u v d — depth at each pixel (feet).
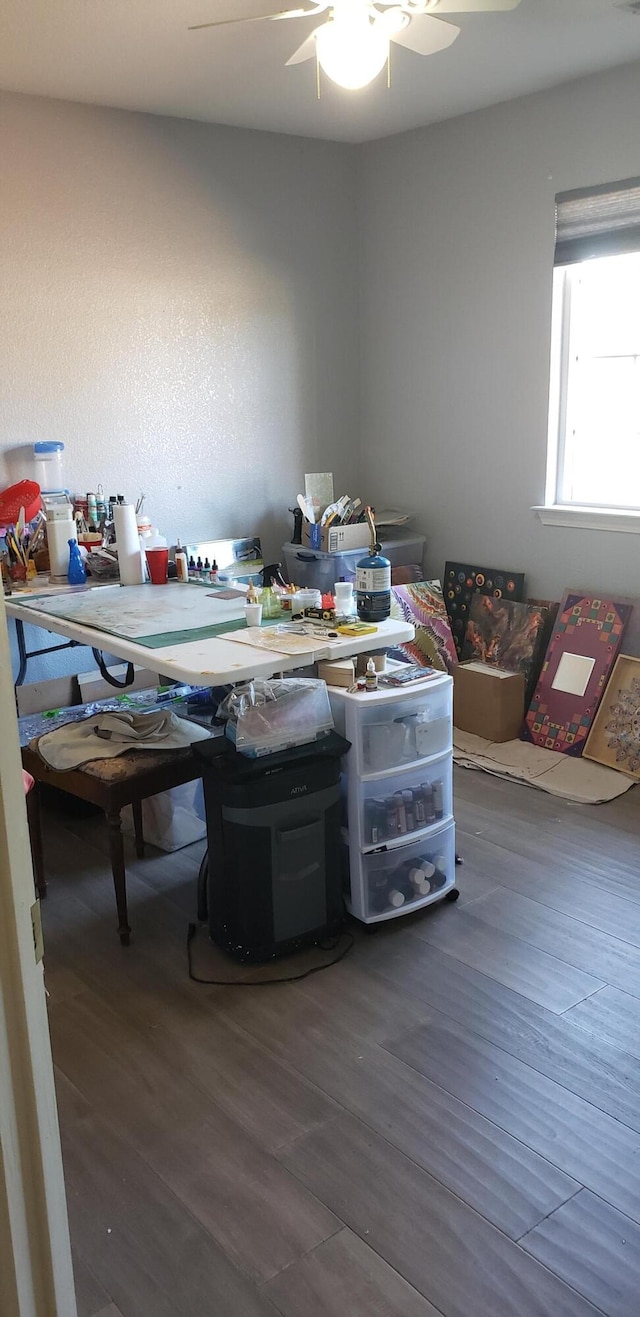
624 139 11.12
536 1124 6.29
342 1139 6.20
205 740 8.09
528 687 13.19
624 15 9.25
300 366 14.39
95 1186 5.89
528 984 7.75
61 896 9.35
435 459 14.40
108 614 9.35
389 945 8.36
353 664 8.36
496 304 13.01
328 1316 5.01
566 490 13.06
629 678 11.97
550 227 12.13
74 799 10.98
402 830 8.48
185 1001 7.66
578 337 12.62
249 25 9.02
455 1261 5.31
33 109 11.01
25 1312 2.72
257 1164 6.02
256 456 14.07
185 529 13.42
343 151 14.26
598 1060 6.88
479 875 9.50
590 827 10.51
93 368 12.03
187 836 10.36
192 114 12.15
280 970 8.04
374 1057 6.95
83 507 11.94
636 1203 5.67
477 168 12.80
